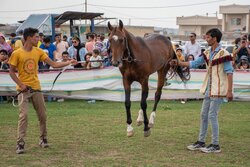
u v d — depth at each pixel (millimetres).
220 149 6965
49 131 8250
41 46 12961
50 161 6262
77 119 9469
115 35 7254
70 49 13375
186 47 13836
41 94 6863
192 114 10234
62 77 11922
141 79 7738
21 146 6688
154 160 6348
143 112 7734
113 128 8555
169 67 9258
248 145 7305
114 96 12117
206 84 6875
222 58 6578
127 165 6070
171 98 12352
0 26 34500
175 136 7918
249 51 13602
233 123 9250
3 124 8914
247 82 12414
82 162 6211
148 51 7863
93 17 21438
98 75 12047
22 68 6668
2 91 11656
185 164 6152
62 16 20266
